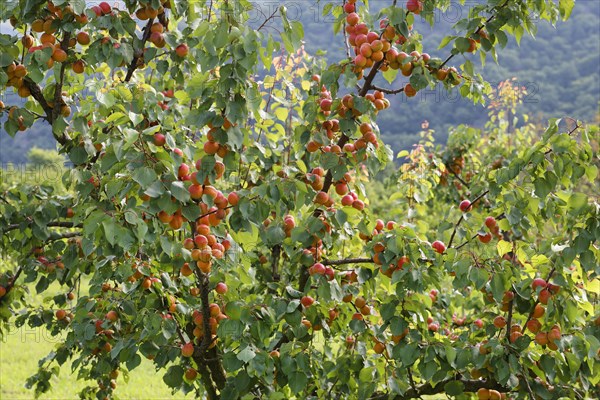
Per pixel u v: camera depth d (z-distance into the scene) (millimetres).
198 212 2555
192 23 3363
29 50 3074
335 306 3604
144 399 7957
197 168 2703
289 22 2885
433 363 2961
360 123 3342
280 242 3113
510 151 7340
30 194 4008
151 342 3141
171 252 2656
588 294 3592
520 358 3020
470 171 7402
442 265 3104
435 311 3996
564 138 2840
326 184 3348
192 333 3479
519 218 3021
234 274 3277
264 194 2756
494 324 3203
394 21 2990
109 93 2814
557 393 3135
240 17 2717
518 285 2936
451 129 7477
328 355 3666
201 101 3094
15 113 3273
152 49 3373
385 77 3283
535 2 3258
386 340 3391
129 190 2545
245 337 2938
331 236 3562
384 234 3051
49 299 4414
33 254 4078
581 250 2844
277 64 4117
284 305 3012
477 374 3260
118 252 2916
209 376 3477
